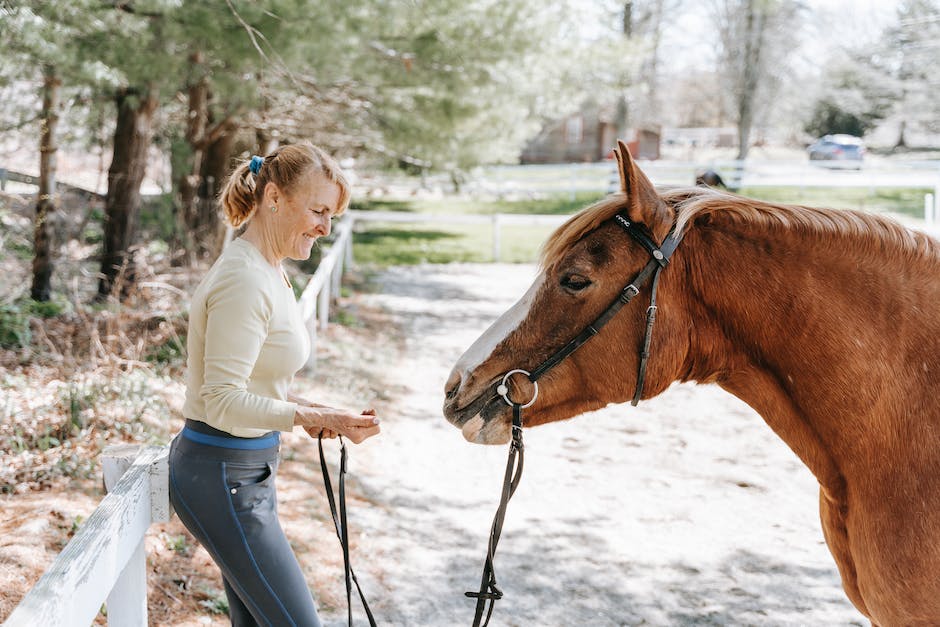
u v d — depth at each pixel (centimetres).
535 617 381
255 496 213
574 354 229
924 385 218
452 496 528
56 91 734
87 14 561
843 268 225
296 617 213
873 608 224
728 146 4438
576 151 3569
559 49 996
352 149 1266
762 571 430
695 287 229
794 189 2408
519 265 1622
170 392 581
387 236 2002
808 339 224
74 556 185
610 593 406
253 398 202
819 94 3550
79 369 566
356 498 505
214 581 367
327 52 688
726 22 3388
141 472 236
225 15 633
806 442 235
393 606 384
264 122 990
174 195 958
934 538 209
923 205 2061
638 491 544
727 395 793
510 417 234
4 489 404
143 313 709
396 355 896
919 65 2975
